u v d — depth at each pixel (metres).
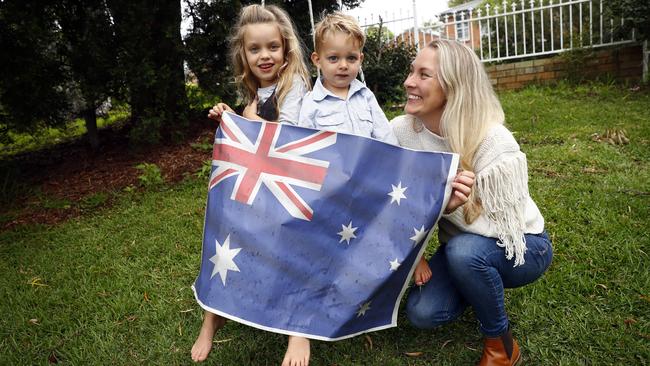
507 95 7.69
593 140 4.93
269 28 2.49
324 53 2.40
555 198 3.64
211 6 6.11
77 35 5.52
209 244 2.03
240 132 2.12
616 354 2.10
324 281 1.93
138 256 3.47
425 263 2.19
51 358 2.44
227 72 6.31
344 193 1.97
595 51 7.89
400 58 7.90
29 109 5.61
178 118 6.14
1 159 6.72
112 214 4.47
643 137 4.80
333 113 2.42
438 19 9.70
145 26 5.53
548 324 2.35
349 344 2.38
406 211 1.97
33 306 2.95
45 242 3.97
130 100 5.95
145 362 2.36
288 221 1.95
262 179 2.02
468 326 2.44
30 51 5.28
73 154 6.45
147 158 5.83
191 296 2.88
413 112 2.09
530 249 2.06
